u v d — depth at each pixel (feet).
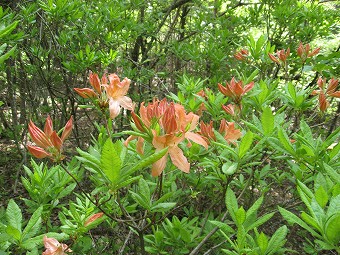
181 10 22.63
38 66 12.59
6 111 17.54
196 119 5.11
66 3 10.81
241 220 5.05
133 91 14.96
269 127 6.44
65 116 13.02
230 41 14.56
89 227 5.78
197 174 9.12
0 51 5.44
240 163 6.03
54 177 6.84
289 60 11.60
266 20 15.07
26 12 10.75
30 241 5.04
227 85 7.61
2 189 13.10
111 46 12.55
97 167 4.56
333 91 8.32
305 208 8.64
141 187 5.33
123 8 13.79
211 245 8.45
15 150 15.35
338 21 15.44
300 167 7.29
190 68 16.78
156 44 17.58
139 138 5.12
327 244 3.87
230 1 19.71
